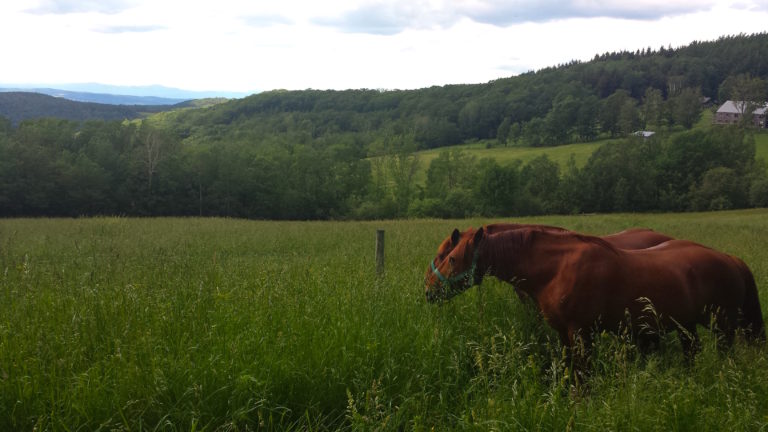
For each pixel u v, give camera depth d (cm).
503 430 313
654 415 332
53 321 413
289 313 457
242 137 13375
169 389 341
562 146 13788
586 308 459
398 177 7731
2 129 7662
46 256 1118
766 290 691
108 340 384
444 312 521
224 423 331
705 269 477
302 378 372
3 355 347
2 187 5875
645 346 532
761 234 2006
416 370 411
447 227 2084
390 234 1689
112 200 6756
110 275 596
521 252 497
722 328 487
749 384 380
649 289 459
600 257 462
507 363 392
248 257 1219
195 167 7269
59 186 6300
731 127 9388
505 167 7450
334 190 7738
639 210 8475
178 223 2470
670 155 8588
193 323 430
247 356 380
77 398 321
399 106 18475
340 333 427
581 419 328
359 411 369
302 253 1352
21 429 312
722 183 7769
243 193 7462
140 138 7950
